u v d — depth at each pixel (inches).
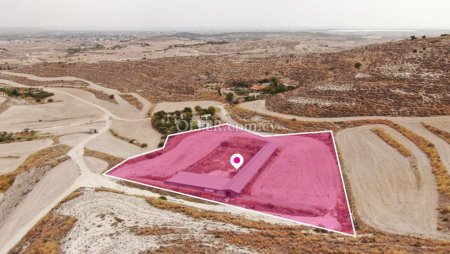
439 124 2111.2
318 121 2413.9
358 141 2044.8
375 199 1496.1
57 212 1487.5
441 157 1722.4
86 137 2549.2
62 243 1243.8
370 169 1736.0
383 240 1175.0
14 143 2511.1
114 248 1156.5
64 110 3457.2
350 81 2896.2
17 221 1519.4
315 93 2842.0
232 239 1182.9
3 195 1829.5
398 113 2341.3
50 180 1830.7
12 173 2004.2
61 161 2054.6
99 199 1542.8
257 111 2763.3
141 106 3479.3
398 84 2655.0
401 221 1320.1
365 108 2465.6
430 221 1304.1
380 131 2113.7
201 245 1147.3
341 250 1091.9
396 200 1471.5
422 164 1708.9
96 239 1228.5
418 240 1170.0
